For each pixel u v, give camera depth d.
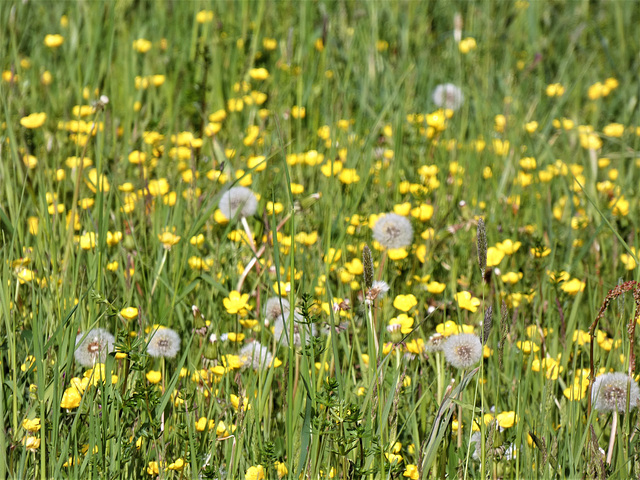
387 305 6.47
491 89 12.91
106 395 4.84
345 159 9.52
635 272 6.87
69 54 12.77
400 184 8.62
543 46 15.27
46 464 4.89
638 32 16.06
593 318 6.81
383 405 5.09
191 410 4.99
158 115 11.02
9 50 12.42
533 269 7.14
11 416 5.12
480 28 15.48
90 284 6.12
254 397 4.94
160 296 6.43
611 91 13.92
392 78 12.23
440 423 4.82
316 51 13.23
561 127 10.63
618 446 4.88
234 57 12.34
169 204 7.85
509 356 6.07
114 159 8.75
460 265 7.72
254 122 11.23
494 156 10.32
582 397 5.40
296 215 7.63
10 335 5.05
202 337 5.40
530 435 4.73
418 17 15.36
